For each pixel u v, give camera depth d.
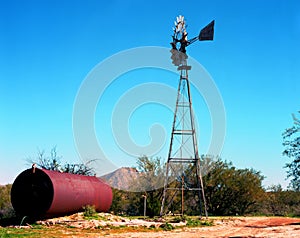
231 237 22.92
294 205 68.38
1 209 42.72
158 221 33.69
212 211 60.78
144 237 22.48
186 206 58.88
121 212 51.94
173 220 34.84
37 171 26.52
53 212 26.42
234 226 31.84
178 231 26.77
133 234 23.89
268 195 67.56
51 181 26.14
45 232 23.22
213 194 60.50
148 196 49.25
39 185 26.42
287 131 45.72
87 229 25.30
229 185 59.41
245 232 26.22
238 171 61.56
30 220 26.48
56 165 42.03
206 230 27.86
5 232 22.47
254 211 64.62
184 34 38.34
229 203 61.28
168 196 53.41
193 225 32.12
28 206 26.45
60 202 26.47
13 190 26.72
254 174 62.41
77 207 28.48
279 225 32.78
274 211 66.44
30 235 21.69
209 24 37.53
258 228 29.62
